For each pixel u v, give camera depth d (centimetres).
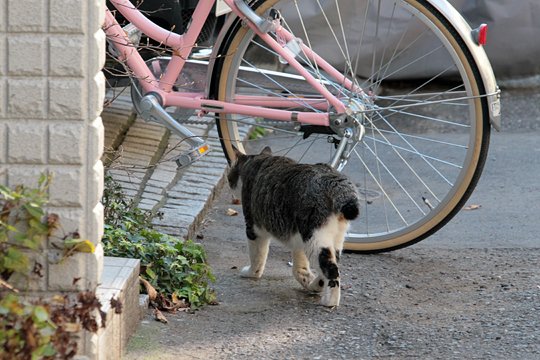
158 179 690
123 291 422
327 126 563
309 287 526
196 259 535
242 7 566
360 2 947
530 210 688
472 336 461
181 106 575
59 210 366
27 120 360
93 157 363
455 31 560
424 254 601
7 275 363
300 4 953
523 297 513
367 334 470
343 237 512
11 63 354
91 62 356
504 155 821
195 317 487
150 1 693
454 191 576
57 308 357
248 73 621
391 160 799
